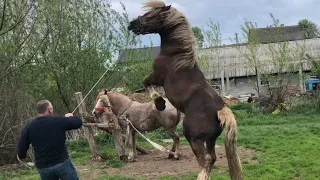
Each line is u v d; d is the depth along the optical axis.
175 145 11.44
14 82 13.19
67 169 6.32
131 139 11.55
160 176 9.44
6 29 10.86
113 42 16.62
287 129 16.47
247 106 26.66
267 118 22.25
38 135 6.23
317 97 23.75
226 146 6.83
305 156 11.02
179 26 7.45
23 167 11.74
